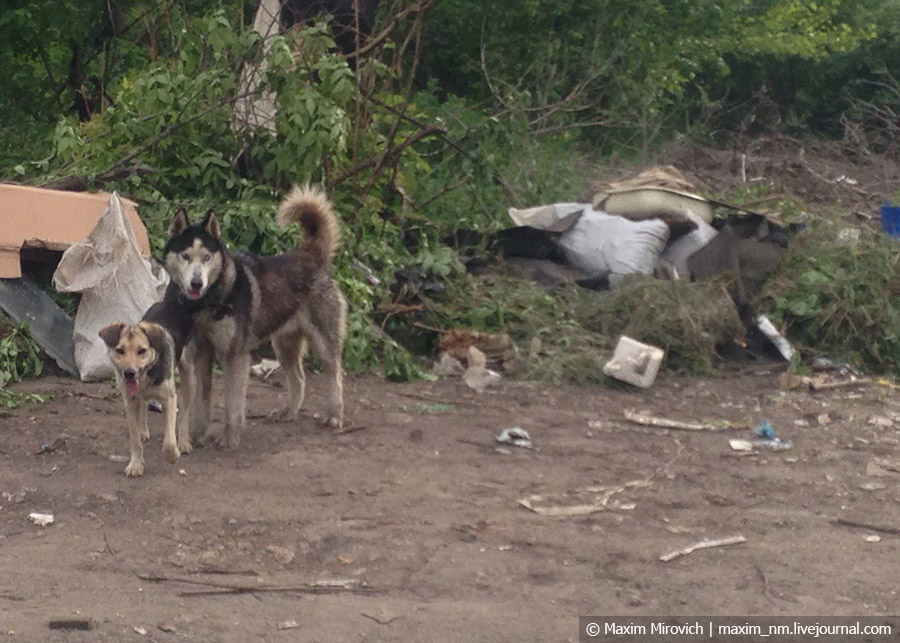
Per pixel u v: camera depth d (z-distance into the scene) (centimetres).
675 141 1989
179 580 530
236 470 687
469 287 1062
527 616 498
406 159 1217
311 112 1041
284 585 526
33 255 918
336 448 742
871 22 2781
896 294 1087
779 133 2328
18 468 679
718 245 1095
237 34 1151
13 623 476
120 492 640
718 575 553
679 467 729
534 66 1875
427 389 919
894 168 1997
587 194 1415
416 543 580
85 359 880
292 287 768
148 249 945
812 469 736
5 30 1630
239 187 1076
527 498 654
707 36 2303
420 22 1288
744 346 1046
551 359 970
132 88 1114
